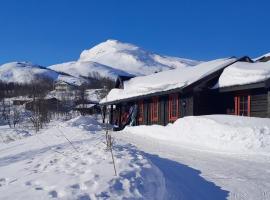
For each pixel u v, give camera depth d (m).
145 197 6.69
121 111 31.17
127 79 32.47
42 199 6.13
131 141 17.22
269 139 13.57
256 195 8.08
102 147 11.38
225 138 14.49
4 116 51.75
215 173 10.06
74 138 16.78
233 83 19.41
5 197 6.34
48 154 11.52
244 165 11.13
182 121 17.92
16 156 13.47
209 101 21.33
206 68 22.72
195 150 14.06
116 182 7.09
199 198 7.84
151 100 26.27
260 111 18.73
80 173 7.84
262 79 17.83
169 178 9.07
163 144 16.02
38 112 34.88
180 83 21.89
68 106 55.25
